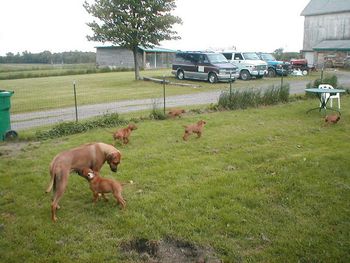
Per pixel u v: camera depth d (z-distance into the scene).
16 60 68.81
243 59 28.45
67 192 6.12
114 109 14.86
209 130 10.55
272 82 25.58
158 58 53.16
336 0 46.56
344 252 4.37
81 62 70.25
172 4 26.69
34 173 6.99
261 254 4.36
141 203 5.64
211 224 5.00
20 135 9.94
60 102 17.17
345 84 23.30
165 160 7.74
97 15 25.83
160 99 17.50
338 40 44.66
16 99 18.45
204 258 4.30
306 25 48.34
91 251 4.44
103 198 5.80
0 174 6.95
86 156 5.70
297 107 14.57
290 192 6.06
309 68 35.75
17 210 5.49
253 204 5.63
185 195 5.94
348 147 8.71
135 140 9.41
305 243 4.56
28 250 4.43
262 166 7.31
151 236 4.72
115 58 53.09
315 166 7.27
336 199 5.78
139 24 26.33
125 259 4.30
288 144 9.06
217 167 7.30
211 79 25.33
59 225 5.04
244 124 11.39
